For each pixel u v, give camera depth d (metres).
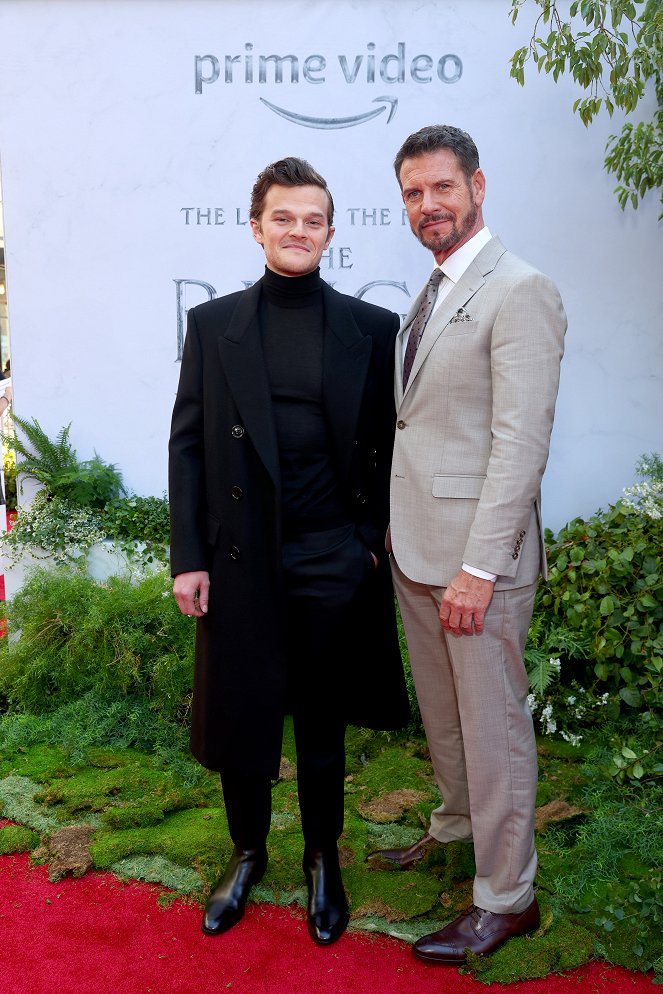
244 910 2.23
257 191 2.02
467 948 2.04
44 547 3.82
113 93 3.80
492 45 3.72
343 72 3.77
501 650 2.00
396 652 2.27
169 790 2.84
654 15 3.07
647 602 3.01
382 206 3.86
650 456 3.95
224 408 2.02
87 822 2.68
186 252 3.91
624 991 1.97
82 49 3.77
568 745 3.12
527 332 1.85
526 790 2.04
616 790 2.74
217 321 2.07
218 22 3.75
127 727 3.26
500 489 1.86
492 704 2.00
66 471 3.93
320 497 2.06
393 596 2.26
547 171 3.78
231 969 2.04
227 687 2.05
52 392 4.03
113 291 3.94
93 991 1.96
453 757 2.30
